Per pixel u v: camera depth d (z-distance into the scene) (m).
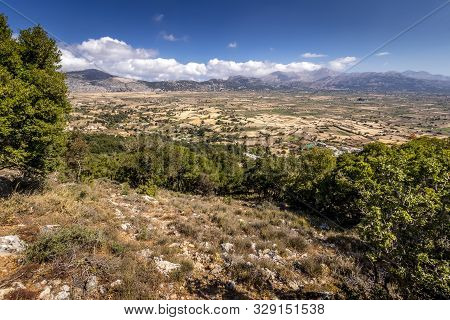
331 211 23.09
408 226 7.11
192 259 10.45
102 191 20.80
